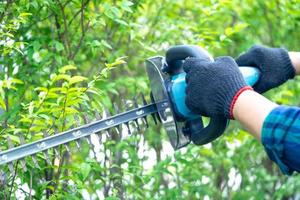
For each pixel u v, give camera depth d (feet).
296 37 18.89
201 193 14.99
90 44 11.88
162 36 15.12
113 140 14.62
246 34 18.69
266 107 5.16
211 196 15.90
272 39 18.85
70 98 9.48
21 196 11.02
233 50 18.74
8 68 12.26
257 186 17.24
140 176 13.12
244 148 16.49
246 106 5.24
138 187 13.66
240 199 16.80
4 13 11.18
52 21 12.87
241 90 5.37
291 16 17.56
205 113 5.82
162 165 13.25
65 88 9.38
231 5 16.66
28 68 12.22
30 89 12.21
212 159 16.02
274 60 6.91
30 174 10.32
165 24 15.51
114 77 16.58
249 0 18.22
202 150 14.99
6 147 9.86
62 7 12.02
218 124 6.47
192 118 7.04
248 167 16.93
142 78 14.48
